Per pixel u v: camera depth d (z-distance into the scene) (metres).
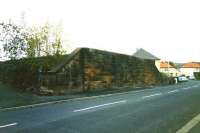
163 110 16.95
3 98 21.06
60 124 12.14
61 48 50.53
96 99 23.75
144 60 52.69
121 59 42.22
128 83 43.94
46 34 49.16
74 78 30.94
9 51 27.03
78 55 31.80
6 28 26.95
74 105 19.31
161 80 60.91
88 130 10.95
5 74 26.42
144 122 12.80
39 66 28.53
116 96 26.83
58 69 28.89
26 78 26.91
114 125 12.03
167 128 11.35
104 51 37.09
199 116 14.52
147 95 28.11
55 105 19.28
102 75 36.28
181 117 14.26
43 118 13.73
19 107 17.89
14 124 12.03
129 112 16.06
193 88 42.12
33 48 43.28
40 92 26.23
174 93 31.08
